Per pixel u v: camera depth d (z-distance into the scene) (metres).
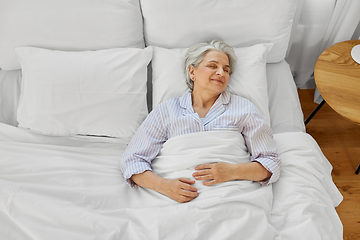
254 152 1.09
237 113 1.12
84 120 1.20
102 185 1.04
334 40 1.58
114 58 1.26
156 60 1.33
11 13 1.29
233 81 1.27
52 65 1.23
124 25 1.31
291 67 1.82
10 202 0.93
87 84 1.20
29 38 1.31
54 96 1.19
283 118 1.30
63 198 0.97
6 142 1.15
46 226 0.91
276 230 0.92
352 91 1.20
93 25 1.30
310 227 0.90
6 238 0.90
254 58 1.28
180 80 1.28
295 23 1.53
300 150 1.14
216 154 1.04
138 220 0.93
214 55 1.17
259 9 1.26
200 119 1.15
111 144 1.25
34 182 1.02
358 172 1.54
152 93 1.41
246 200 0.93
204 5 1.26
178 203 0.97
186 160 1.03
